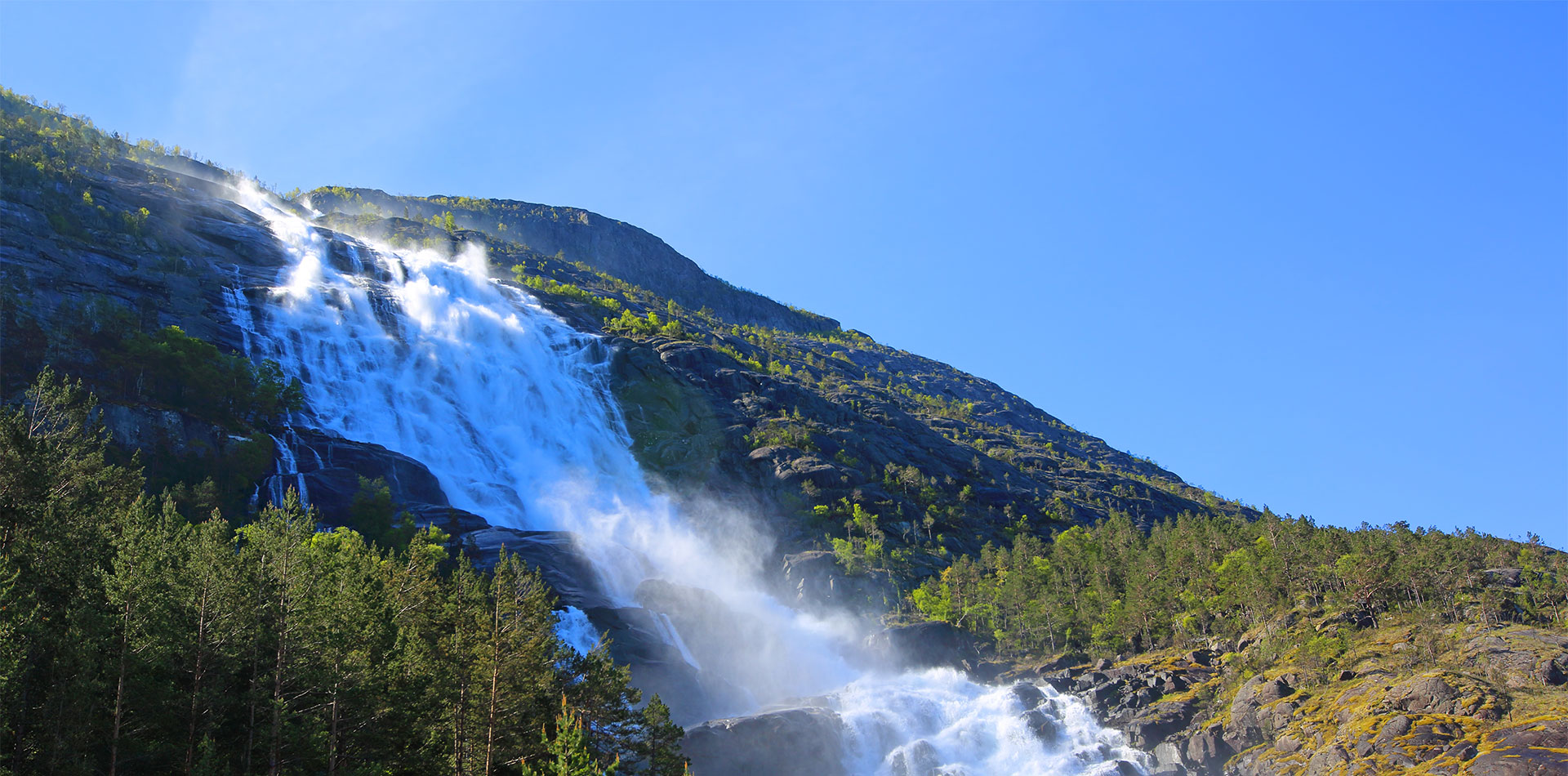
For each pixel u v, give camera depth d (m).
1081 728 103.00
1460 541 115.19
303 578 58.72
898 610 135.00
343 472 129.25
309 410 151.00
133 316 141.38
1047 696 108.50
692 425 180.12
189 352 132.75
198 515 101.50
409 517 115.38
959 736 102.12
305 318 172.62
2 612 46.16
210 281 170.62
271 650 55.22
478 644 60.88
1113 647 121.69
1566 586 101.06
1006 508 187.38
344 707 56.09
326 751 54.50
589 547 124.50
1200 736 94.19
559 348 193.88
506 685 59.62
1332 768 80.38
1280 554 119.94
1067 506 195.62
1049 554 156.25
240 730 54.56
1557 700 78.62
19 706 46.59
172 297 160.00
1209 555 135.62
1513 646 87.88
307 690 55.53
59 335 129.50
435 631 63.75
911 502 171.75
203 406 132.25
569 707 59.72
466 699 59.53
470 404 171.25
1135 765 95.88
